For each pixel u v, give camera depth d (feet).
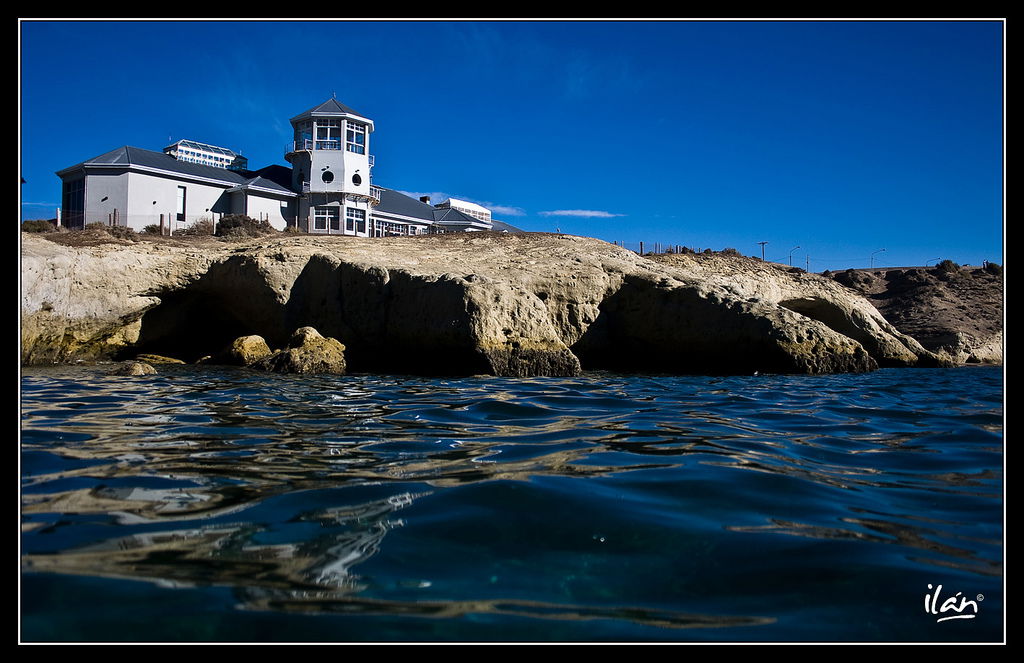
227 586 9.40
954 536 11.96
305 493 14.38
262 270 72.02
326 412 28.66
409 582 9.68
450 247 89.92
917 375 59.31
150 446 19.95
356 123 135.33
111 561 10.27
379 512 12.98
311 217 126.93
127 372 49.37
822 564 10.52
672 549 11.12
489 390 40.37
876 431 24.50
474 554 10.80
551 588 9.57
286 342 72.13
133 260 70.03
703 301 68.44
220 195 128.26
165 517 12.59
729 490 14.97
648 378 55.01
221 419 26.12
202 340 79.15
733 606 9.09
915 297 119.65
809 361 62.23
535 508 13.23
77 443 20.30
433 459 18.25
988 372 65.51
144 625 8.23
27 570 9.85
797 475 16.63
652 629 8.40
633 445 20.72
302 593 9.22
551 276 73.67
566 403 33.14
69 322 64.49
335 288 71.41
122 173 116.98
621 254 86.43
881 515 13.24
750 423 26.48
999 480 16.38
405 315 64.90
